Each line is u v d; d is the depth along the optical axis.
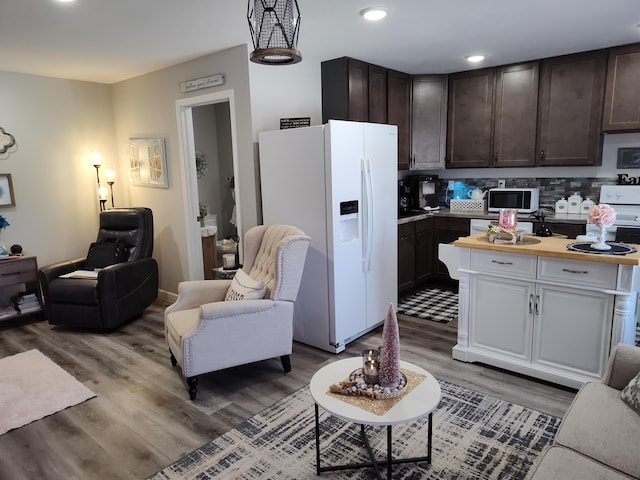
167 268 4.93
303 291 3.53
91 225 5.03
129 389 2.94
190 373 2.71
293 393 2.83
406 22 3.09
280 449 2.26
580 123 4.13
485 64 4.50
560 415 2.47
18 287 4.55
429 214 4.94
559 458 1.51
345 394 1.89
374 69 4.41
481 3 2.76
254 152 3.68
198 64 3.97
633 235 3.81
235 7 2.68
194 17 2.86
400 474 2.04
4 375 3.16
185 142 4.37
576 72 4.08
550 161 4.36
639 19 3.14
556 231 4.15
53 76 4.61
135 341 3.77
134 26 3.03
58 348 3.65
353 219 3.48
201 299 3.24
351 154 3.34
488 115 4.68
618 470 1.46
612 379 1.94
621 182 4.20
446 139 5.05
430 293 4.93
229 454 2.24
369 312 3.71
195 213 4.56
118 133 5.12
